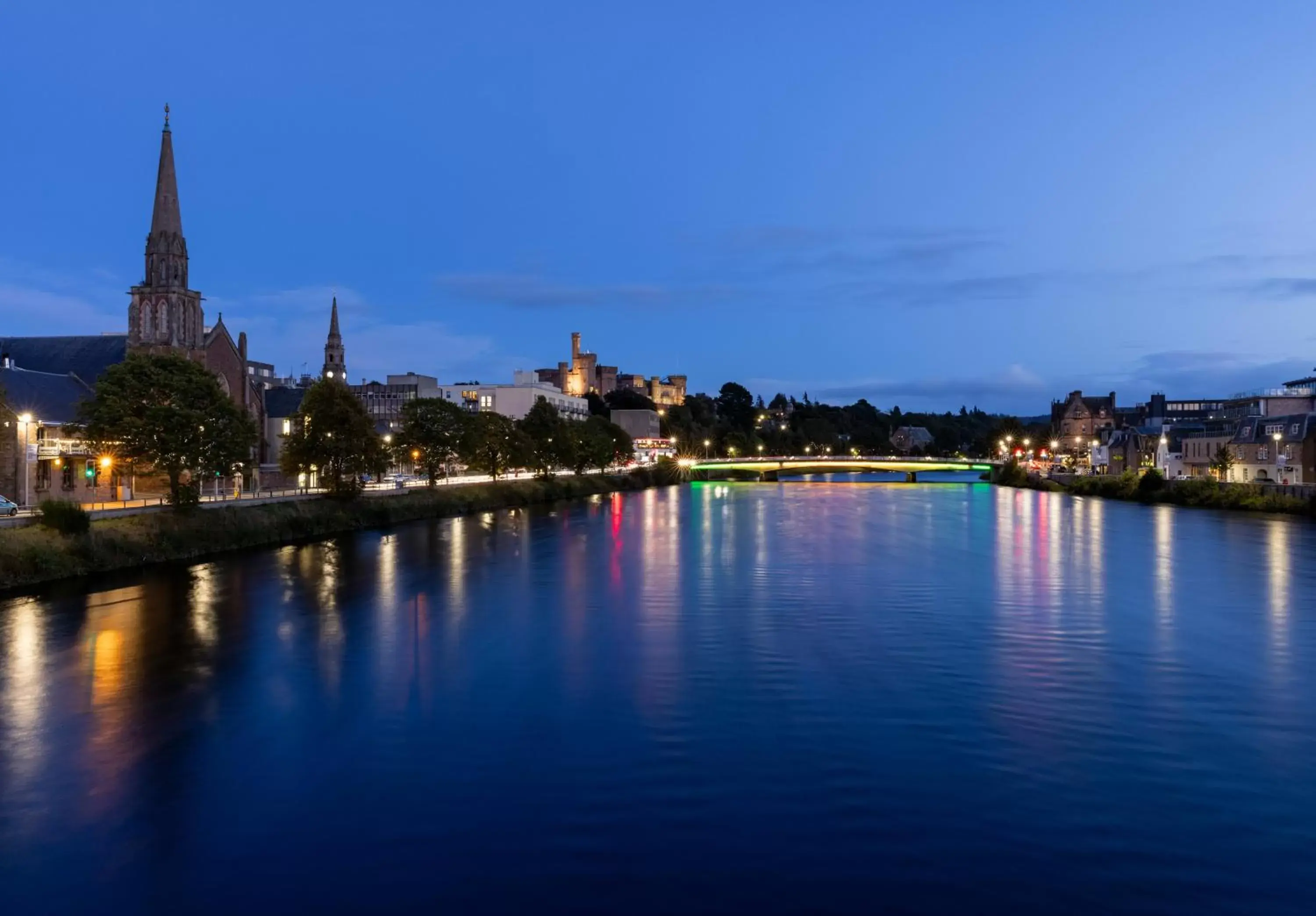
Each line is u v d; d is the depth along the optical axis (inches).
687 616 2036.2
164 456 2940.5
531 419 6501.0
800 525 4269.2
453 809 1018.7
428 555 3107.8
